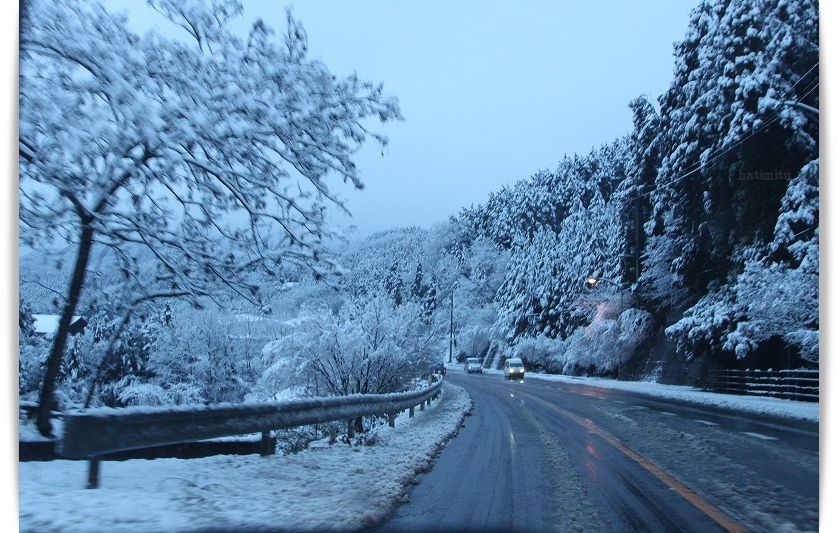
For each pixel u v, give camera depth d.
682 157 38.88
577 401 28.08
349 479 9.52
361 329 22.70
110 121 9.60
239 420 9.66
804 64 29.44
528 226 113.00
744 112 31.22
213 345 28.39
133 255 11.73
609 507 8.10
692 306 40.84
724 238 35.81
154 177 10.37
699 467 10.95
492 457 12.20
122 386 24.28
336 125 11.27
